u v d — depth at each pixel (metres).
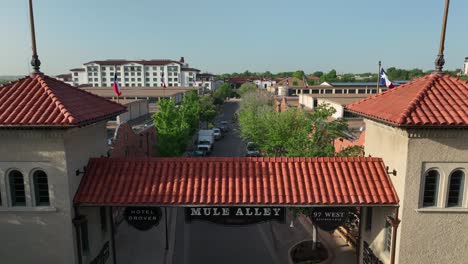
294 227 21.23
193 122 40.28
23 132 10.28
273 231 20.75
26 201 10.94
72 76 141.12
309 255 17.19
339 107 36.97
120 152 22.03
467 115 9.94
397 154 11.09
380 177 11.67
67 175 10.67
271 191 11.21
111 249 14.25
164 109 29.91
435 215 10.88
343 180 11.54
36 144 10.50
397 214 11.03
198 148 41.66
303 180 11.61
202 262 17.09
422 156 10.47
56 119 9.79
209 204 10.90
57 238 11.05
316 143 18.09
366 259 13.62
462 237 11.05
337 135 18.62
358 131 30.23
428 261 11.16
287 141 19.42
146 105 47.12
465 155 10.50
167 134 28.69
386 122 10.60
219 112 80.75
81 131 11.67
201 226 21.55
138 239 19.50
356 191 11.18
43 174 10.98
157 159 12.24
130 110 39.25
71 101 11.31
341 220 12.25
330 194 11.05
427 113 9.96
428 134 10.27
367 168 11.95
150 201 10.94
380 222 12.52
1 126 9.73
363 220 14.20
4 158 10.58
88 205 10.99
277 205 10.94
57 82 12.58
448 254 11.14
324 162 12.12
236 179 11.61
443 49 11.76
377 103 12.41
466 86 11.28
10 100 10.80
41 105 10.50
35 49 12.05
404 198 10.70
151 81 137.62
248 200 10.96
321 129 18.27
